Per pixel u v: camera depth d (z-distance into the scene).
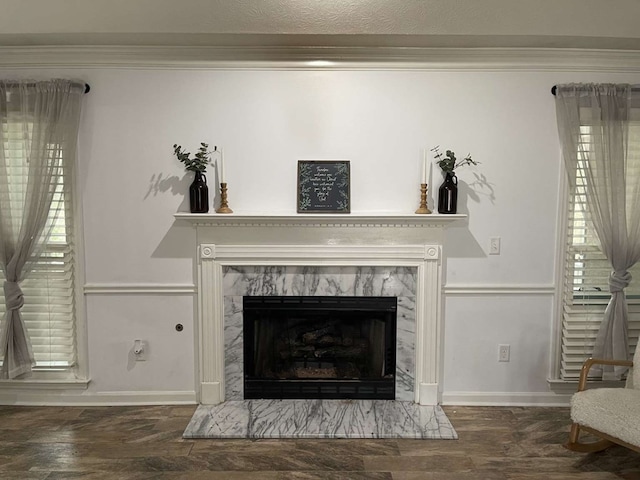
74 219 3.59
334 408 3.64
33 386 3.71
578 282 3.68
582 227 3.66
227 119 3.57
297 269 3.67
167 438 3.27
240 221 3.54
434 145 3.59
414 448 3.17
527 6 2.92
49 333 3.67
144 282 3.66
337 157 3.60
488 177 3.62
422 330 3.66
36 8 2.94
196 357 3.73
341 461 3.02
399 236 3.61
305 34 3.10
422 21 3.01
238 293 3.67
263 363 3.80
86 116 3.54
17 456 3.06
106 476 2.87
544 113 3.57
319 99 3.56
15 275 3.53
